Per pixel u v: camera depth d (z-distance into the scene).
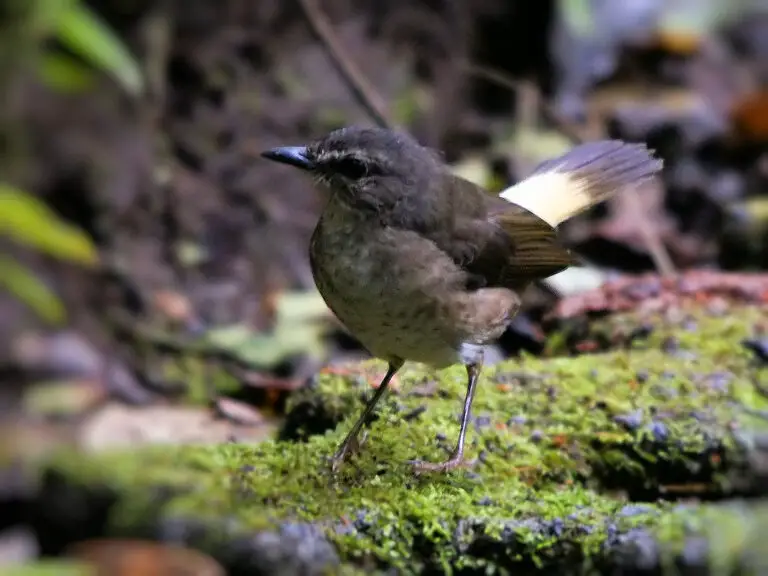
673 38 17.69
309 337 12.13
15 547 6.94
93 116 14.20
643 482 8.05
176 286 13.48
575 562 6.92
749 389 8.85
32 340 12.13
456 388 8.73
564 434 8.10
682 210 15.52
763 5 19.55
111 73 14.41
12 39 13.34
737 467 8.13
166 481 6.62
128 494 6.53
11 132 13.66
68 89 14.06
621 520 7.07
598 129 16.25
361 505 6.93
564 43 17.16
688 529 7.02
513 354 10.66
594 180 9.36
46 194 13.85
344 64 13.22
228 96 15.32
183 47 15.42
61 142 13.94
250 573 6.36
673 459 8.05
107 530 6.49
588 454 8.00
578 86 17.30
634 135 16.14
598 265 13.66
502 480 7.55
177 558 6.16
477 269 7.77
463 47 16.98
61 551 6.59
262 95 15.46
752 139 16.19
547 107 14.84
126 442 9.48
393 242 7.20
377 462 7.56
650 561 6.89
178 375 11.70
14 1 13.19
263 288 13.48
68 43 13.53
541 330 10.85
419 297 7.26
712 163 16.23
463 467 7.55
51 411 10.83
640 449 8.05
